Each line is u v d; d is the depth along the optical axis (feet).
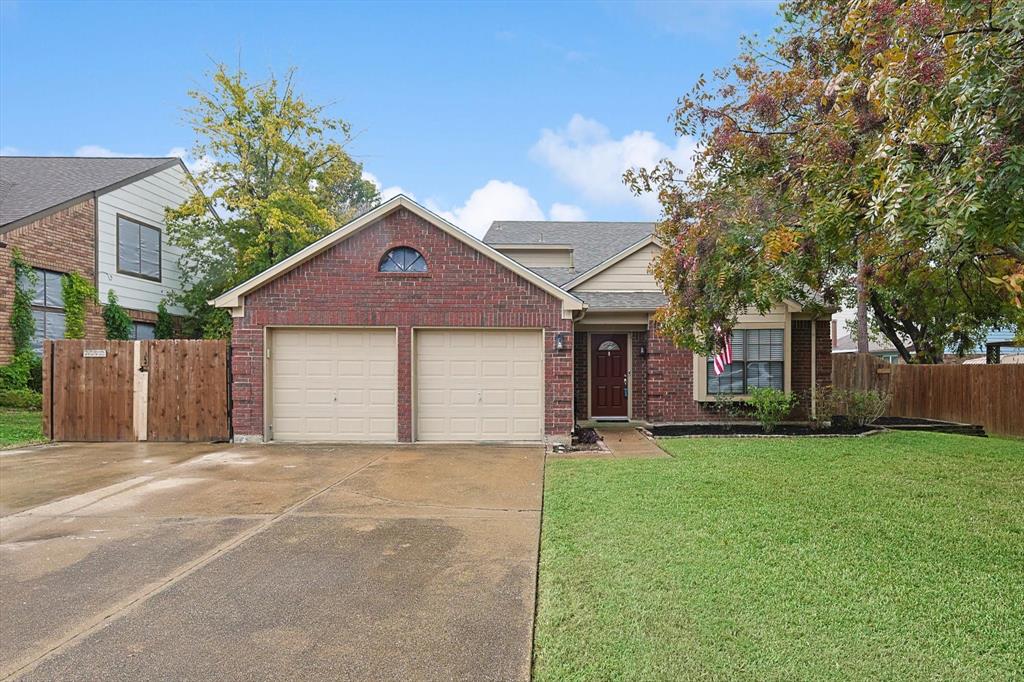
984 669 9.88
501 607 12.42
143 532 17.69
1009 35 13.37
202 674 9.95
